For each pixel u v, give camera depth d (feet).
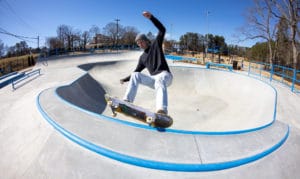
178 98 46.65
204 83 53.16
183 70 56.85
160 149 10.77
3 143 14.82
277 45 92.12
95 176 9.04
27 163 11.29
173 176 8.95
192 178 8.89
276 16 80.74
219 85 50.55
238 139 12.69
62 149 11.27
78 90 37.52
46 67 72.18
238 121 29.01
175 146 11.18
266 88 35.45
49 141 12.37
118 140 11.54
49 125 14.32
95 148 10.63
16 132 15.87
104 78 59.88
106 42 224.12
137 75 10.41
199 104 41.70
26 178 10.13
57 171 9.76
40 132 14.02
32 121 16.35
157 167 9.31
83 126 13.42
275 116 21.08
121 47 150.61
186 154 10.41
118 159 9.89
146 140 11.67
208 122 31.55
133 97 10.29
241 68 77.20
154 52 10.11
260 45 129.59
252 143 12.42
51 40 199.41
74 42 199.93
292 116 21.40
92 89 46.32
